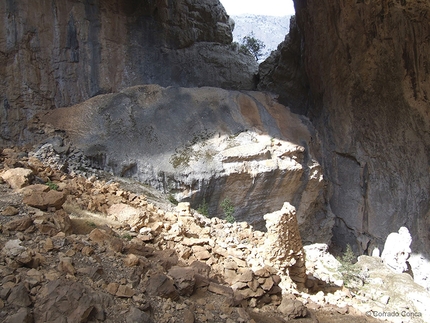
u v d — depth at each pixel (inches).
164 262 280.2
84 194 381.7
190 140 577.3
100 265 243.6
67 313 188.4
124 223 341.1
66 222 278.8
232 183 567.5
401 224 624.7
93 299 200.4
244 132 609.0
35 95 578.6
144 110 593.3
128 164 529.7
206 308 247.8
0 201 288.2
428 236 596.1
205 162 554.6
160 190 535.5
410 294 445.4
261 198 594.2
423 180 617.6
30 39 580.4
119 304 212.2
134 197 426.3
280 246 370.0
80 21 633.6
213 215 568.1
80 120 558.6
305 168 629.9
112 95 595.5
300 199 633.0
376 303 422.6
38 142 520.7
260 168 578.9
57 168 467.5
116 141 548.7
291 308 292.2
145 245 312.3
